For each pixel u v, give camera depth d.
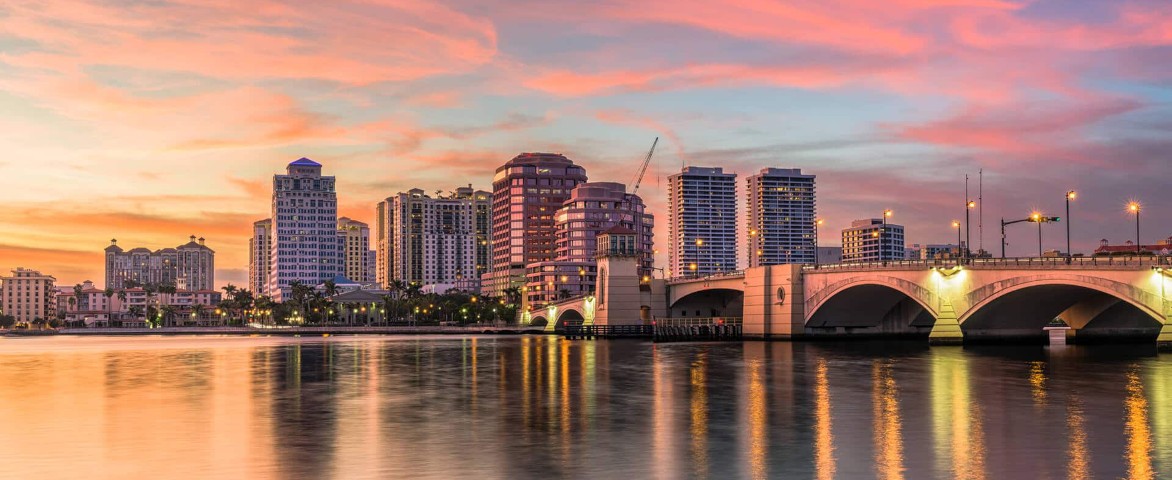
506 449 44.25
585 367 98.88
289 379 86.50
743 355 116.94
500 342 190.12
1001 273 116.31
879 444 44.62
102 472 39.59
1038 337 132.12
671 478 37.44
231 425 53.47
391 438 47.81
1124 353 110.88
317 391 73.75
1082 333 137.62
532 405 62.19
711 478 37.34
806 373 85.81
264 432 50.41
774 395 66.81
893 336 157.00
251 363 113.69
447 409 60.28
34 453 44.31
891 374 83.50
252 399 67.88
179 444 46.56
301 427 52.25
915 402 61.47
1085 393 65.88
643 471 38.81
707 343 155.62
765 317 160.75
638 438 47.19
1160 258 99.12
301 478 38.00
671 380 80.50
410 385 78.56
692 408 59.59
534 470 39.22
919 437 46.62
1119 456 41.06
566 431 49.84
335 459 42.00
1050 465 39.12
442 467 39.94
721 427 50.84
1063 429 48.94
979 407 58.41
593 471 38.91
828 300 147.12
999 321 126.94
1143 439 45.56
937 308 125.31
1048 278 109.88
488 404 63.03
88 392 74.94
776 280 158.88
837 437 46.84
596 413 57.44
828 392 68.38
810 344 144.12
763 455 42.06
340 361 116.56
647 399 65.19
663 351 131.12
